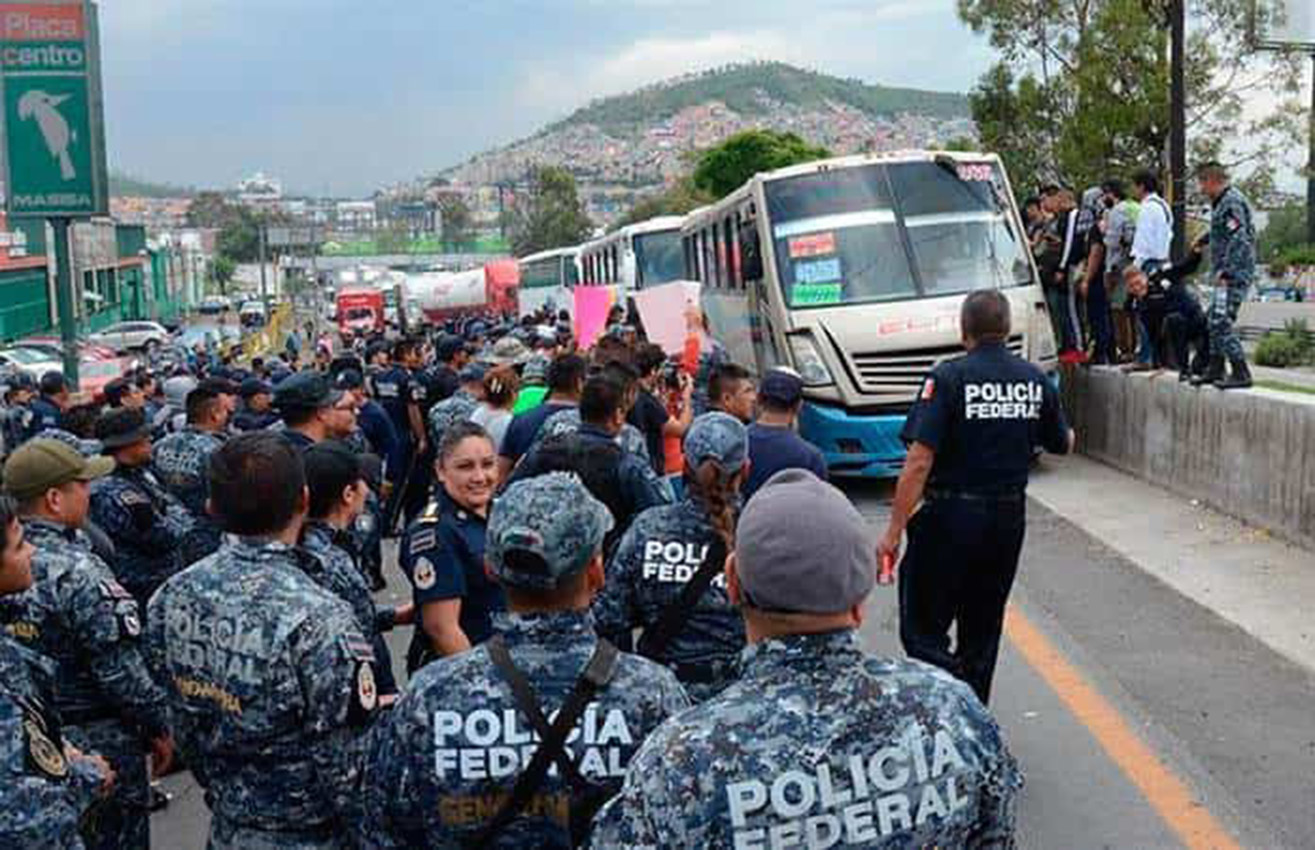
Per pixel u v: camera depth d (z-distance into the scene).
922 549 6.23
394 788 3.04
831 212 14.88
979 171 15.16
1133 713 7.04
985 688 6.46
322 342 38.50
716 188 62.06
